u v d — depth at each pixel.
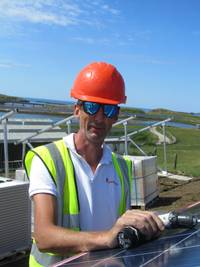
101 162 2.57
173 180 21.41
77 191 2.46
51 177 2.36
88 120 2.45
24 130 17.55
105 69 2.46
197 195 17.08
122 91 2.49
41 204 2.30
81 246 2.12
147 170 14.84
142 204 14.36
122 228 2.07
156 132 51.78
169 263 1.69
